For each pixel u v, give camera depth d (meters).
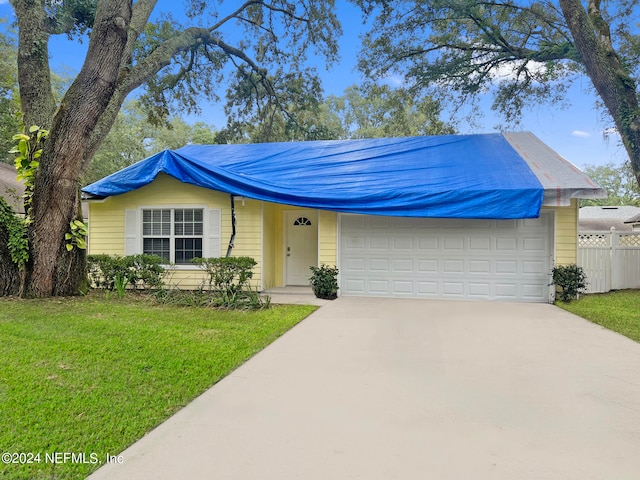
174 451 2.77
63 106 8.43
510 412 3.42
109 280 9.74
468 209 8.80
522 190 8.56
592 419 3.29
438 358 4.95
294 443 2.88
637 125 9.83
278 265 12.20
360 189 9.48
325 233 10.41
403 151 11.54
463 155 10.92
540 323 7.02
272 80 20.34
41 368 4.32
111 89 8.62
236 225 11.03
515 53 14.20
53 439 2.89
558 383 4.10
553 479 2.46
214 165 11.09
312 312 8.02
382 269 10.27
